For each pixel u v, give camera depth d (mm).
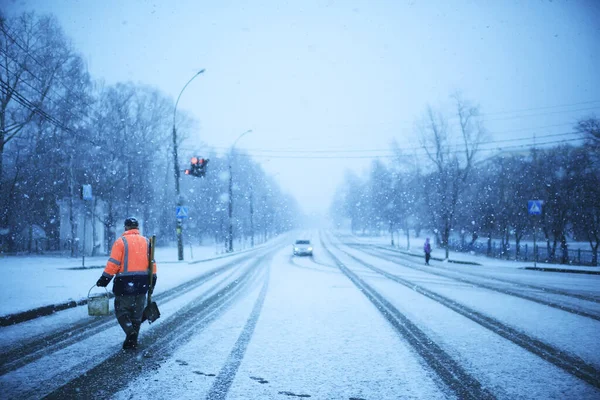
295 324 6781
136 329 5160
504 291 11250
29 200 28562
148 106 31781
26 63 22406
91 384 3963
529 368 4566
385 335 6047
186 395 3711
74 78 25672
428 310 8109
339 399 3668
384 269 18141
